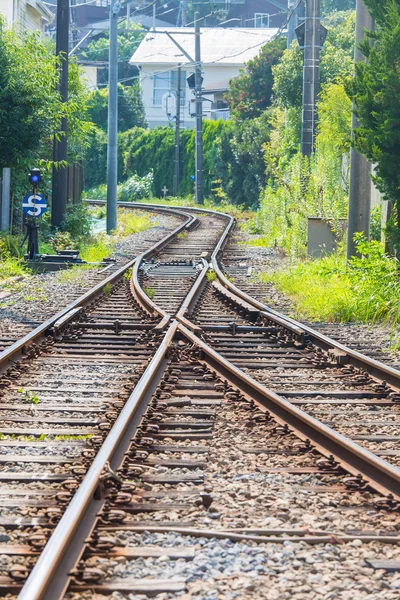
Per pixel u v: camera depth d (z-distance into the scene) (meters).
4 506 14.40
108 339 31.56
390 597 11.23
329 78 115.44
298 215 68.00
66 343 30.75
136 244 78.00
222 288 45.12
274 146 121.44
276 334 33.53
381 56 39.53
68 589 11.38
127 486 15.02
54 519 13.55
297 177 74.56
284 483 16.02
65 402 21.98
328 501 15.01
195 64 149.38
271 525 13.86
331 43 134.25
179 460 17.14
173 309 38.66
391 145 38.22
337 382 24.77
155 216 124.00
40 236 69.94
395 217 41.59
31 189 69.81
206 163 168.75
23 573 11.67
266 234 88.44
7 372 24.70
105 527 13.46
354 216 47.41
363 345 31.12
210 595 11.28
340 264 49.75
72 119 80.12
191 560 12.41
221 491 15.54
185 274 54.75
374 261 41.97
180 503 14.74
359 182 47.19
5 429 19.30
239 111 160.12
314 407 22.08
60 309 38.53
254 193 143.25
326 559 12.49
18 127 63.00
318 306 39.00
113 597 11.21
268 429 19.53
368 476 16.02
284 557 12.51
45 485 15.74
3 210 62.62
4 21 76.31
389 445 18.67
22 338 28.42
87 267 57.72
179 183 180.00
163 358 27.02
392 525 13.88
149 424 19.36
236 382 23.97
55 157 71.75
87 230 77.62
